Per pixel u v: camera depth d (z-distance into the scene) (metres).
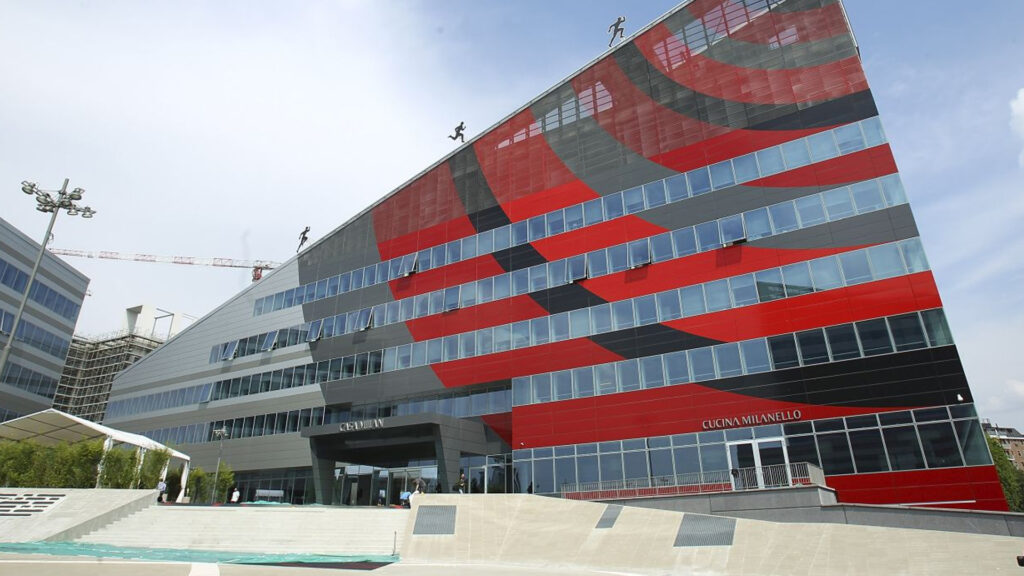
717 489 30.91
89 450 36.72
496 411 41.16
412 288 48.66
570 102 46.44
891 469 27.77
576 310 39.78
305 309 54.66
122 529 29.95
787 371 31.62
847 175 33.62
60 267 68.56
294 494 48.44
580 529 22.86
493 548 23.55
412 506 26.36
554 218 43.50
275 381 53.16
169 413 58.97
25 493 32.50
